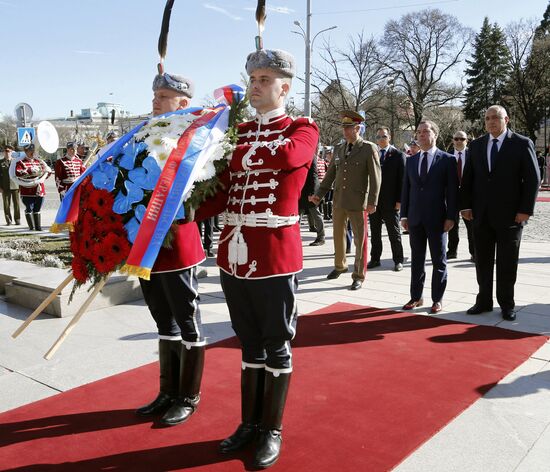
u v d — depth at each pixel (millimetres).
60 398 3377
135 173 2680
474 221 5082
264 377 2840
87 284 5293
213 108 2986
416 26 38188
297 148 2549
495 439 2861
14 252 7703
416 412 3135
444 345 4270
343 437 2861
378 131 7387
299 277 6875
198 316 3109
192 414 3123
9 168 11430
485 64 45875
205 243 8344
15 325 4887
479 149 5035
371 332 4617
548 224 12719
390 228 7277
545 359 3992
